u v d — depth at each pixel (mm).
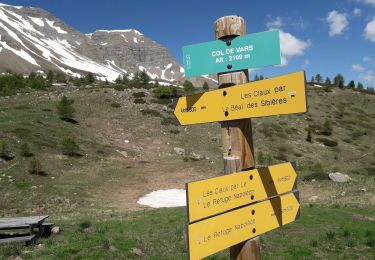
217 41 4203
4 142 35500
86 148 44312
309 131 63938
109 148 46625
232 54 4121
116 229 14773
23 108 54969
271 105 3877
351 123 79875
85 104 62812
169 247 12070
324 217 16391
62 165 37469
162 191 33219
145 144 51406
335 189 28297
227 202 3898
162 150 49750
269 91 3891
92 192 31469
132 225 15750
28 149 37188
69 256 10664
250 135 4215
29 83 83938
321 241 12609
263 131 63000
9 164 34188
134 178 36469
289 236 13352
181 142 53188
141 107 64625
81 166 38562
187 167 40812
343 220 15867
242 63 4078
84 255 10742
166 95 71062
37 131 44375
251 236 4102
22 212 24750
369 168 55812
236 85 4094
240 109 4059
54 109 57188
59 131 47250
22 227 13266
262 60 3965
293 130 67062
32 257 10891
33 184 30906
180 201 30328
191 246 3531
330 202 22844
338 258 11125
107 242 11617
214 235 3744
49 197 28375
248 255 4152
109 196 31125
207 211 3695
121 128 55500
